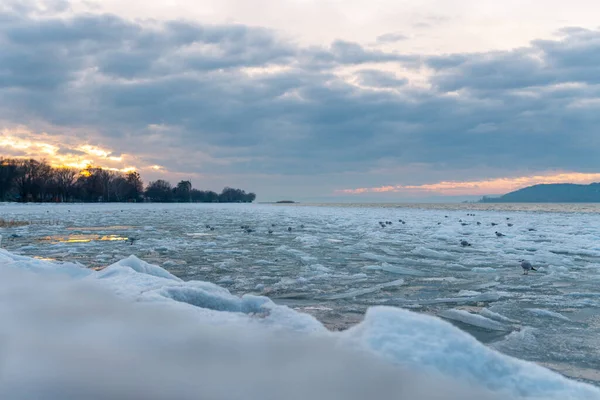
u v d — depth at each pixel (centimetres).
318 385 283
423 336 341
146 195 15025
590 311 780
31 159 10262
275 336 374
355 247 1694
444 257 1445
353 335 358
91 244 1772
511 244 1811
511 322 708
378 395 279
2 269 622
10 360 311
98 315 419
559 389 304
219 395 272
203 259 1366
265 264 1276
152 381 286
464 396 282
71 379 287
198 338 369
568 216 4681
